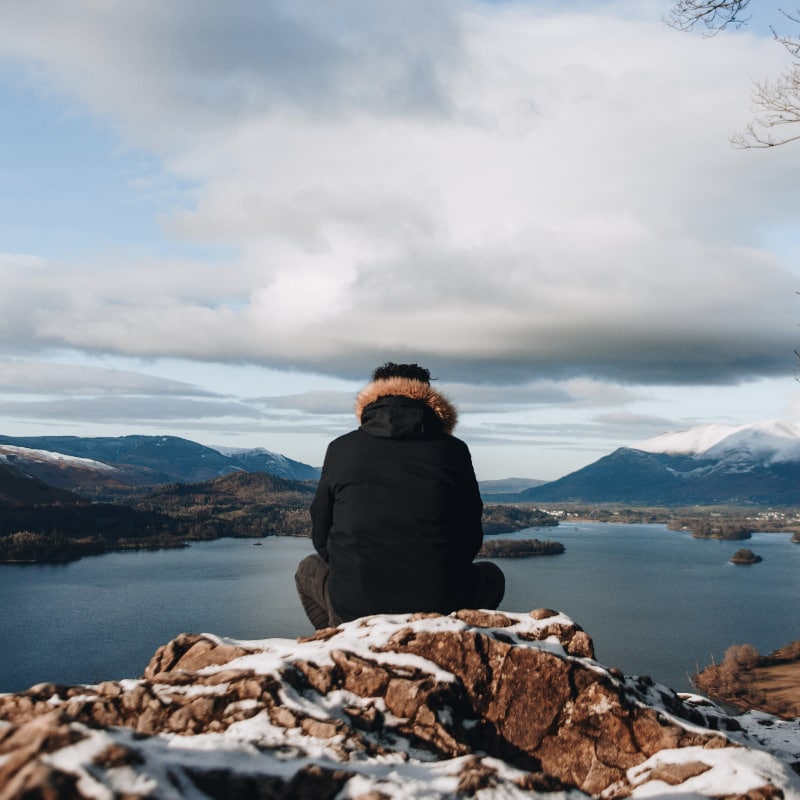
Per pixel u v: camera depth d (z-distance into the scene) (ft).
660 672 285.23
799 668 275.18
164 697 13.56
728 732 17.06
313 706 13.61
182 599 406.62
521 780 11.38
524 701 14.96
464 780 10.98
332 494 19.77
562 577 535.19
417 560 18.33
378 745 12.46
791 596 474.90
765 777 12.24
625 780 13.34
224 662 16.22
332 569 19.12
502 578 21.16
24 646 299.38
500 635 16.46
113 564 599.98
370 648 15.69
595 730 14.39
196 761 10.14
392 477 18.86
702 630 362.53
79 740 8.89
